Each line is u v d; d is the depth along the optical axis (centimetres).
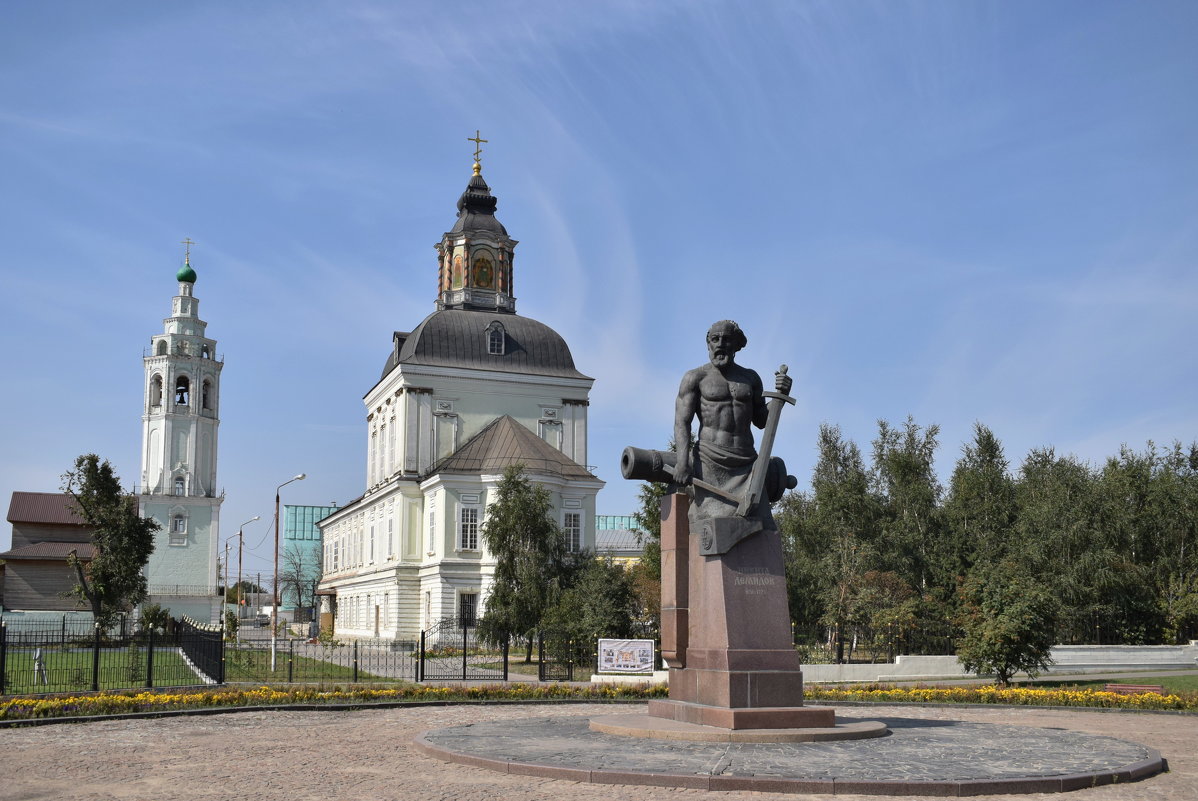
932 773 1299
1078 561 5162
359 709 2453
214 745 1730
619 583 4100
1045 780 1278
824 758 1402
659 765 1346
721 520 1656
